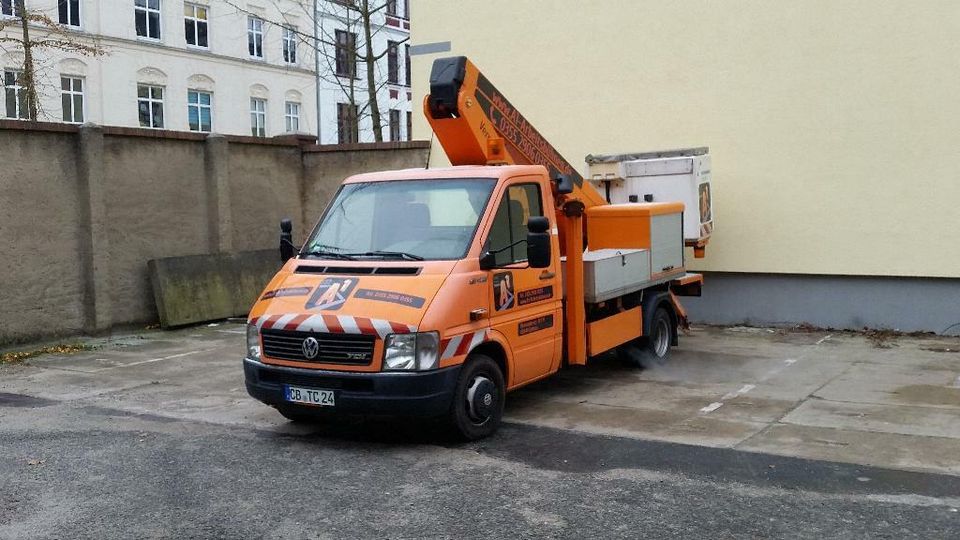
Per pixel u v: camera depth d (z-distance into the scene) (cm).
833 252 1227
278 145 1614
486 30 1498
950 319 1167
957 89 1128
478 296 706
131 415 827
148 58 3262
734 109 1288
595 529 507
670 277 1048
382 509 546
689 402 837
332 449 691
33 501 570
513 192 773
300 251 788
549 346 802
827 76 1214
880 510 532
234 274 1492
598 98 1405
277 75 3728
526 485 591
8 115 2767
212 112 3506
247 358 730
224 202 1494
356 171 1622
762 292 1296
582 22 1409
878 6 1172
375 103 2092
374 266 717
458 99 807
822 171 1227
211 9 3491
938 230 1154
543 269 798
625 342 949
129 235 1352
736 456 652
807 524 510
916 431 711
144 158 1376
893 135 1174
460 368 686
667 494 567
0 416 825
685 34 1320
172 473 630
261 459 664
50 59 2811
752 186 1280
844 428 726
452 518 529
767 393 869
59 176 1245
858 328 1227
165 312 1360
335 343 671
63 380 1005
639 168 1215
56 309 1242
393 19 3938
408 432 742
